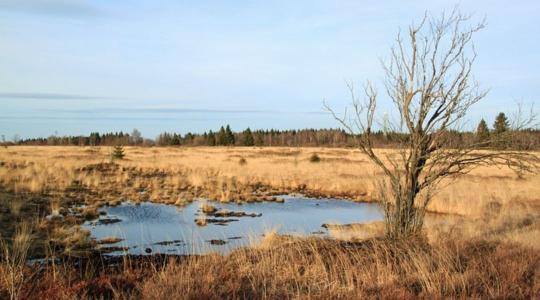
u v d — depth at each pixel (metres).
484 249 8.77
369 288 6.43
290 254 8.20
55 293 6.27
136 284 6.76
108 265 9.52
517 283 6.55
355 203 22.55
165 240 12.77
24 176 23.42
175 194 22.25
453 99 9.49
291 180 29.66
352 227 15.47
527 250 8.51
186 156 52.31
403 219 9.82
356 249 8.52
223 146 98.62
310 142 117.94
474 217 16.56
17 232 11.94
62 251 10.83
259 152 65.94
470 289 6.40
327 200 23.39
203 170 34.38
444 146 9.74
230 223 15.87
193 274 7.09
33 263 9.45
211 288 6.20
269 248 9.23
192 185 26.28
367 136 10.05
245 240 12.88
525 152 9.22
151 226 14.74
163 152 63.19
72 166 31.28
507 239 9.86
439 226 12.86
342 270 7.32
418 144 9.64
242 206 20.33
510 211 16.16
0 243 10.58
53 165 31.36
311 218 17.84
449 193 21.97
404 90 9.80
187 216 16.88
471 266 7.31
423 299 5.92
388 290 6.21
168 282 6.47
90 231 13.45
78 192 21.00
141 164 37.28
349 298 5.90
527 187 25.47
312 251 8.43
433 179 9.71
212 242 12.53
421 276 6.77
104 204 18.69
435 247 8.34
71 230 12.98
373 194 24.66
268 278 6.98
